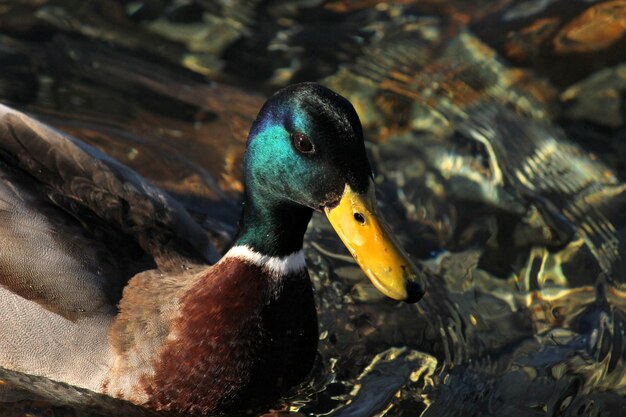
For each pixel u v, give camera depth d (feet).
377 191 26.94
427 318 23.36
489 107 29.55
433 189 27.09
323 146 17.94
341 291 23.97
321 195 18.30
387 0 32.71
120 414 19.98
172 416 20.33
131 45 30.40
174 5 31.94
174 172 26.37
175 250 21.43
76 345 19.76
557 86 30.12
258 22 31.83
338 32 31.78
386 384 21.43
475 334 23.06
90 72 29.27
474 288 24.35
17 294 19.94
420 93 29.94
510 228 26.02
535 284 24.56
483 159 27.96
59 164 21.11
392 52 31.24
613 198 26.94
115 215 21.09
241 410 20.76
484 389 21.45
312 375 21.61
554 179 27.50
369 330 22.93
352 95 29.71
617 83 30.17
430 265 24.91
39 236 19.99
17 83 28.48
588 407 21.03
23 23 30.50
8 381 20.26
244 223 19.99
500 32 31.86
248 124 28.30
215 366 19.97
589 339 22.94
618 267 25.07
